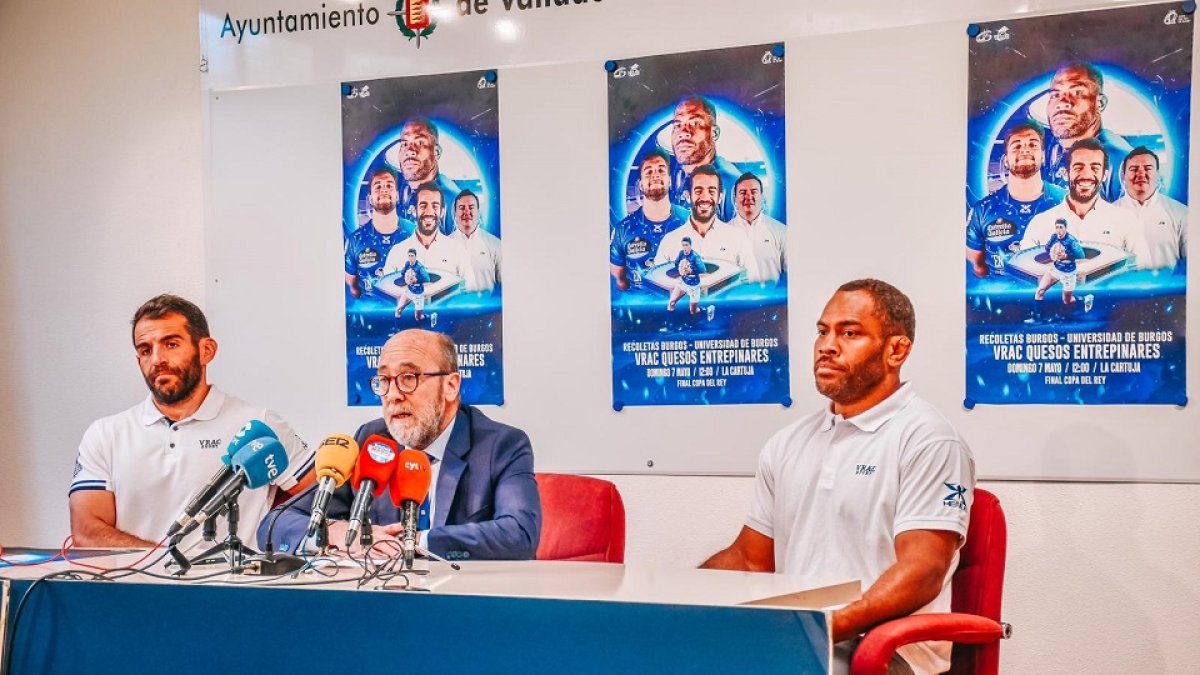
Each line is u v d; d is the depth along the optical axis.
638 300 3.18
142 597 1.94
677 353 3.14
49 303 3.76
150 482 3.18
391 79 3.40
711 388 3.12
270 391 3.52
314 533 2.07
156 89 3.65
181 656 1.91
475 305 3.32
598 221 3.21
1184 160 2.74
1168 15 2.75
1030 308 2.86
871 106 2.97
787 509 2.74
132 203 3.68
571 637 1.72
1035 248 2.85
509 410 3.29
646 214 3.17
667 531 3.16
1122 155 2.79
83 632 1.97
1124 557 2.82
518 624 1.75
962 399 2.91
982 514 2.39
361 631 1.82
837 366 2.75
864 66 2.98
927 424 2.54
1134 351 2.79
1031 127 2.85
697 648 1.66
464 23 3.33
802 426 2.81
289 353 3.50
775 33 3.05
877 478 2.57
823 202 3.02
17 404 3.79
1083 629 2.86
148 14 3.65
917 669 2.34
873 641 2.03
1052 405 2.85
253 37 3.53
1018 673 2.91
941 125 2.92
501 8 3.29
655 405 3.16
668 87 3.14
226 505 2.11
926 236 2.94
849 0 2.99
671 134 3.14
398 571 2.04
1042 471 2.86
